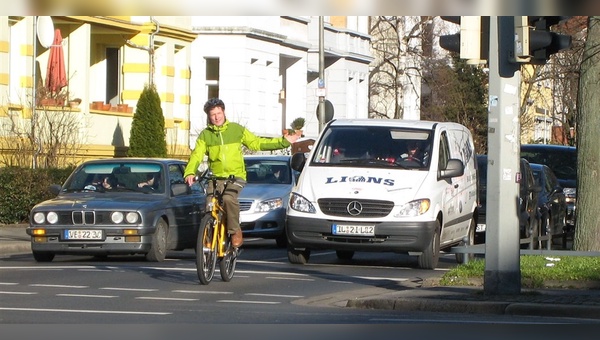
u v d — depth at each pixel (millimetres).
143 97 49406
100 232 24844
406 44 82938
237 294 18562
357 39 80250
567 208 40625
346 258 27875
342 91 77500
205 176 20516
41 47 47562
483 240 33000
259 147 20109
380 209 23984
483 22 16750
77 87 47094
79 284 19656
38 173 38000
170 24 54375
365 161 25141
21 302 16672
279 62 68000
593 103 24328
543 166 36906
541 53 16469
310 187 24578
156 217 25328
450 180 26062
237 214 20266
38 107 42312
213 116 19859
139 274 21734
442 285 19734
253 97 63719
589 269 19938
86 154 46562
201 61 62594
